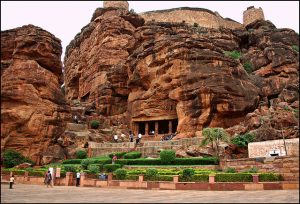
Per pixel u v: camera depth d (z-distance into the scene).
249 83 42.84
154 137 44.09
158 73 44.16
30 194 17.39
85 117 52.38
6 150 35.12
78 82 73.25
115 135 43.88
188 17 69.00
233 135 35.81
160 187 21.92
